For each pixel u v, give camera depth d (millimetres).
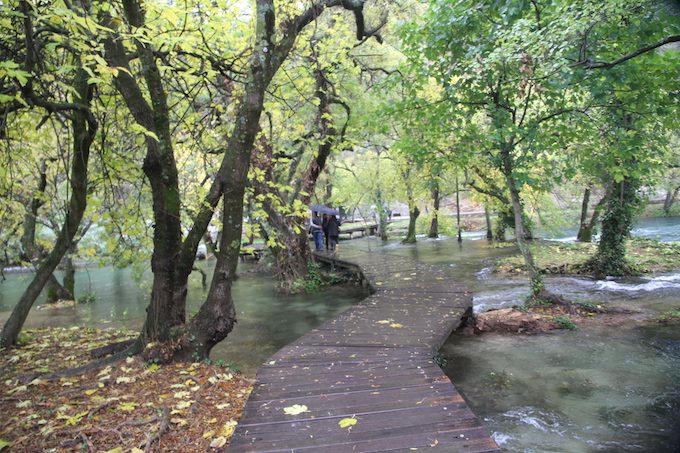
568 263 12742
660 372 5578
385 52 14664
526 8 6445
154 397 4254
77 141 5453
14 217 7688
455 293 8672
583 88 7750
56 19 3486
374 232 33094
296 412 3551
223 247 5469
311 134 11766
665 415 4523
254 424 3363
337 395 3895
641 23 5230
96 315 11008
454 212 38375
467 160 9500
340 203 26547
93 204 6043
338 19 9414
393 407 3570
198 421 3744
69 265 13070
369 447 2932
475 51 6852
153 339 5430
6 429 3547
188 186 9164
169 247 5484
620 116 7684
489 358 6418
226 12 5758
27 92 3738
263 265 17672
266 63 5277
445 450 2852
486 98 8414
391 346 5457
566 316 8125
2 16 3541
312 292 12852
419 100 8742
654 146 8430
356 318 7023
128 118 6043
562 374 5691
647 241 15266
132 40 4852
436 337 5805
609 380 5426
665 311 8148
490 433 4348
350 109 12453
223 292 5488
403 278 10688
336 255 16344
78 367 5324
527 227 19781
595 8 4965
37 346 6992
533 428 4406
